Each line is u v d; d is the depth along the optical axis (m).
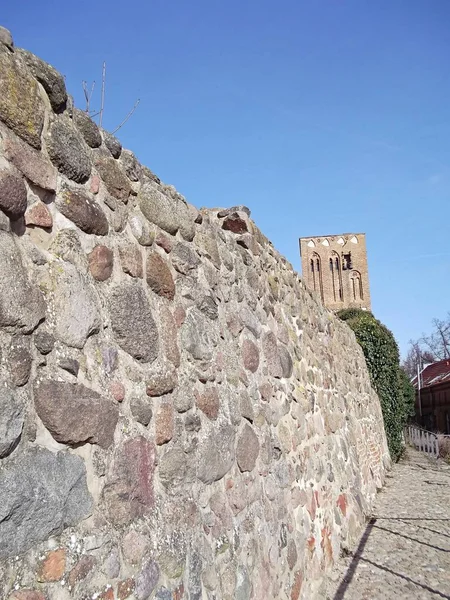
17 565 1.86
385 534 7.36
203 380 3.44
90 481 2.29
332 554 5.93
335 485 6.64
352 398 9.52
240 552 3.56
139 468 2.61
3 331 1.97
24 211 2.18
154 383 2.84
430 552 6.51
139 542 2.51
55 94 2.42
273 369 4.97
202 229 3.88
